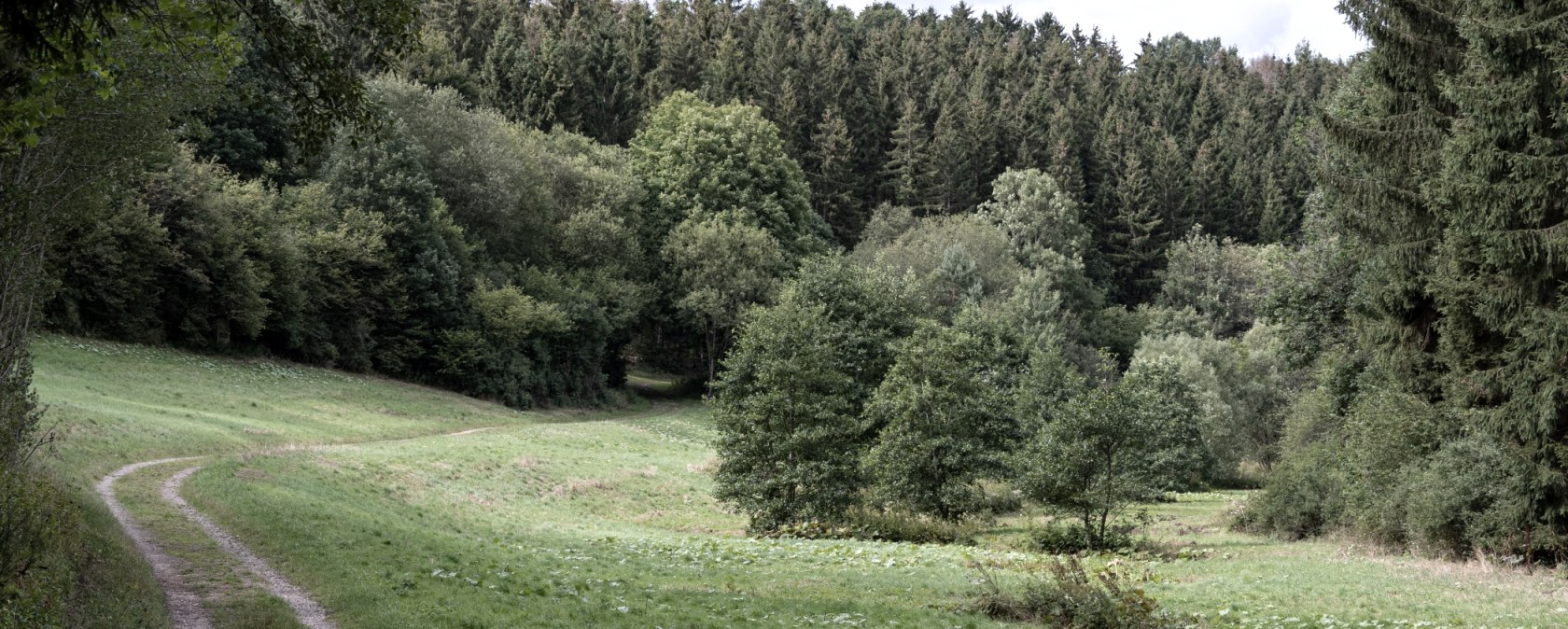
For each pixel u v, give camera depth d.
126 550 19.39
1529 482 27.55
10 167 20.50
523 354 84.50
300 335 71.00
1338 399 44.31
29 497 15.14
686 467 60.78
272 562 21.30
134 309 60.94
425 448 50.22
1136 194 135.25
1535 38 25.36
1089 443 35.91
